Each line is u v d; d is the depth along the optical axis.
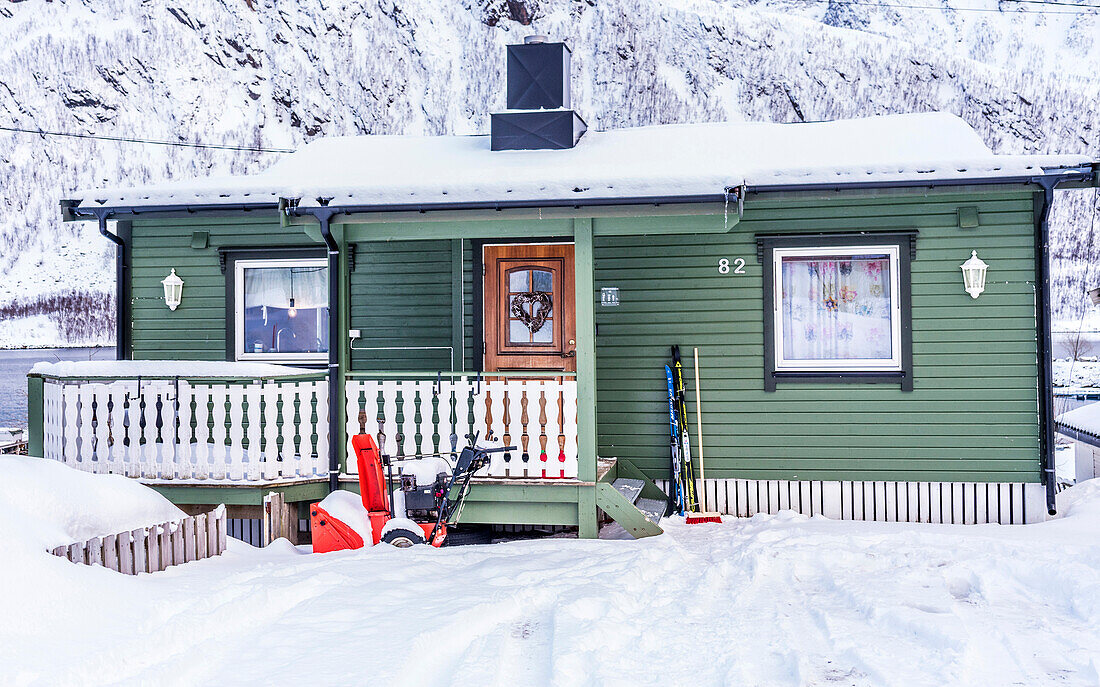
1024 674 4.19
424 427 8.48
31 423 8.82
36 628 4.64
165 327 10.52
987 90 160.38
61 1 192.75
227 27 183.25
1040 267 8.78
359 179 9.62
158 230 10.53
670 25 176.38
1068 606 5.33
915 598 5.45
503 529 9.53
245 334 10.47
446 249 10.27
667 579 6.31
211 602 5.28
